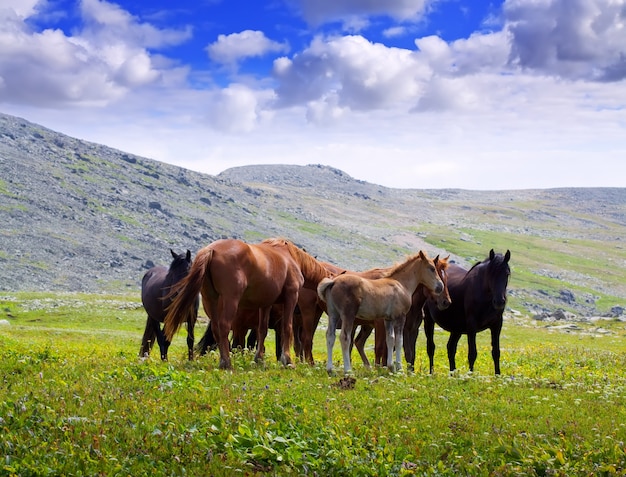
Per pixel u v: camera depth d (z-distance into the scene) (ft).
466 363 84.28
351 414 39.24
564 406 46.83
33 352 56.59
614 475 31.65
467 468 31.91
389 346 55.88
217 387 41.65
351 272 63.93
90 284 483.92
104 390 38.78
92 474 26.05
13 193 633.61
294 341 71.36
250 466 29.30
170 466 28.12
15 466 25.55
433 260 59.11
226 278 50.26
